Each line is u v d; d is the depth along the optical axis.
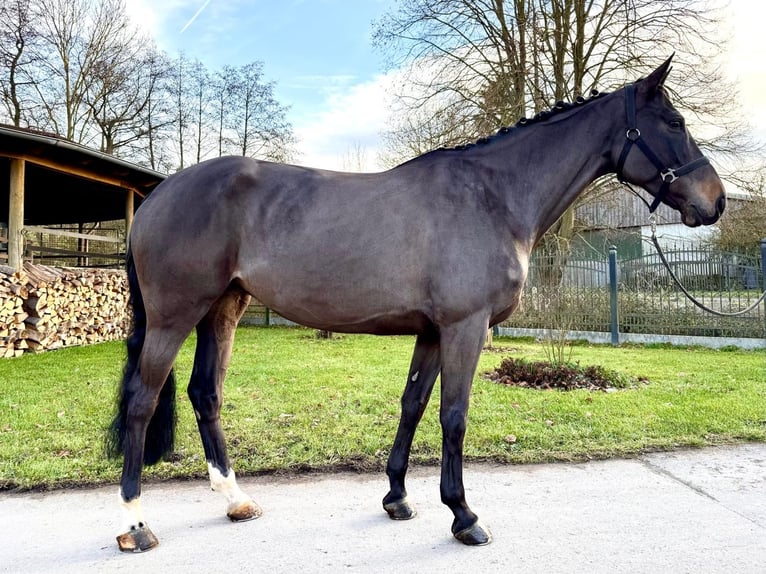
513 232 2.20
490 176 2.26
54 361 6.80
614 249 9.56
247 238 2.18
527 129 2.36
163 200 2.23
